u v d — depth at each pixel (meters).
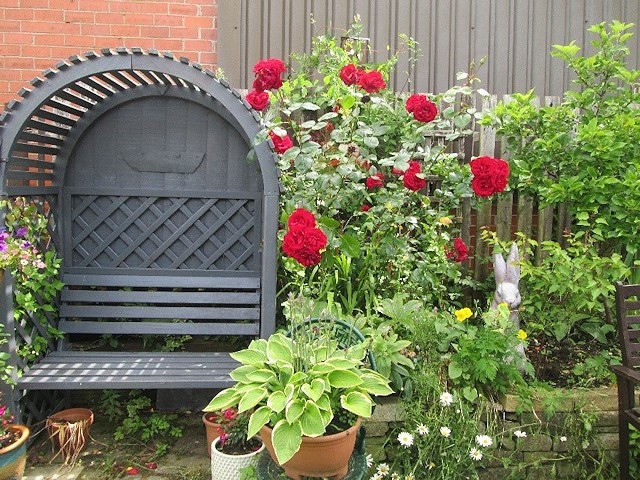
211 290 3.64
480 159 3.10
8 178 3.01
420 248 3.65
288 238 2.55
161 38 4.29
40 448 3.17
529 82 4.60
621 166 3.32
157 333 3.45
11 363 2.91
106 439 3.29
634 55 4.68
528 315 3.46
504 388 2.95
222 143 3.65
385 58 4.49
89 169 3.60
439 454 2.75
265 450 2.41
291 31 4.39
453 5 4.53
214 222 3.69
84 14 4.23
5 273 2.85
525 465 2.94
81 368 3.11
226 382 2.98
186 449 3.22
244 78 4.38
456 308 3.84
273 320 3.19
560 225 4.06
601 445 2.99
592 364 3.20
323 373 2.12
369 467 2.81
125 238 3.64
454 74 4.55
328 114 3.20
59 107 3.32
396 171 3.38
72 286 3.58
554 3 4.60
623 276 3.29
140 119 3.61
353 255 3.21
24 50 4.21
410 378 2.94
